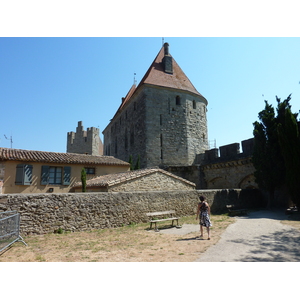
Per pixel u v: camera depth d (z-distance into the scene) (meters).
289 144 14.70
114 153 40.47
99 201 10.48
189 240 8.09
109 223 10.57
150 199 12.38
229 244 7.38
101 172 20.09
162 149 28.88
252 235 8.61
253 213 15.14
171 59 33.91
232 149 22.48
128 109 34.91
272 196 17.17
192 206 14.36
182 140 30.19
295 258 5.83
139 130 30.17
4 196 8.30
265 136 17.45
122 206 11.18
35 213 8.86
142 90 30.34
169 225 11.11
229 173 22.88
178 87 31.73
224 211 15.84
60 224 9.34
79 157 20.12
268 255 6.13
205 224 8.41
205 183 25.98
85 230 9.85
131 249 6.99
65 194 9.65
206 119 34.50
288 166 14.66
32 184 16.91
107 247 7.23
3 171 16.27
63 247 7.24
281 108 16.89
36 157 17.52
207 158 26.30
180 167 26.78
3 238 6.96
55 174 18.20
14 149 18.19
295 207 15.34
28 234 8.62
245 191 17.88
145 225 11.18
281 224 10.60
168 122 29.91
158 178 14.83
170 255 6.33
